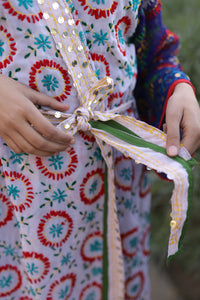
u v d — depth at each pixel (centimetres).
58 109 70
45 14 64
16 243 88
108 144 78
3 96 63
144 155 73
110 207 88
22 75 67
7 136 66
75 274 94
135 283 115
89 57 71
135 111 94
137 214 105
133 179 97
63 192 78
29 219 78
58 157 74
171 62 94
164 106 86
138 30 86
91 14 67
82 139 75
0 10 61
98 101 74
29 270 84
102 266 98
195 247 162
